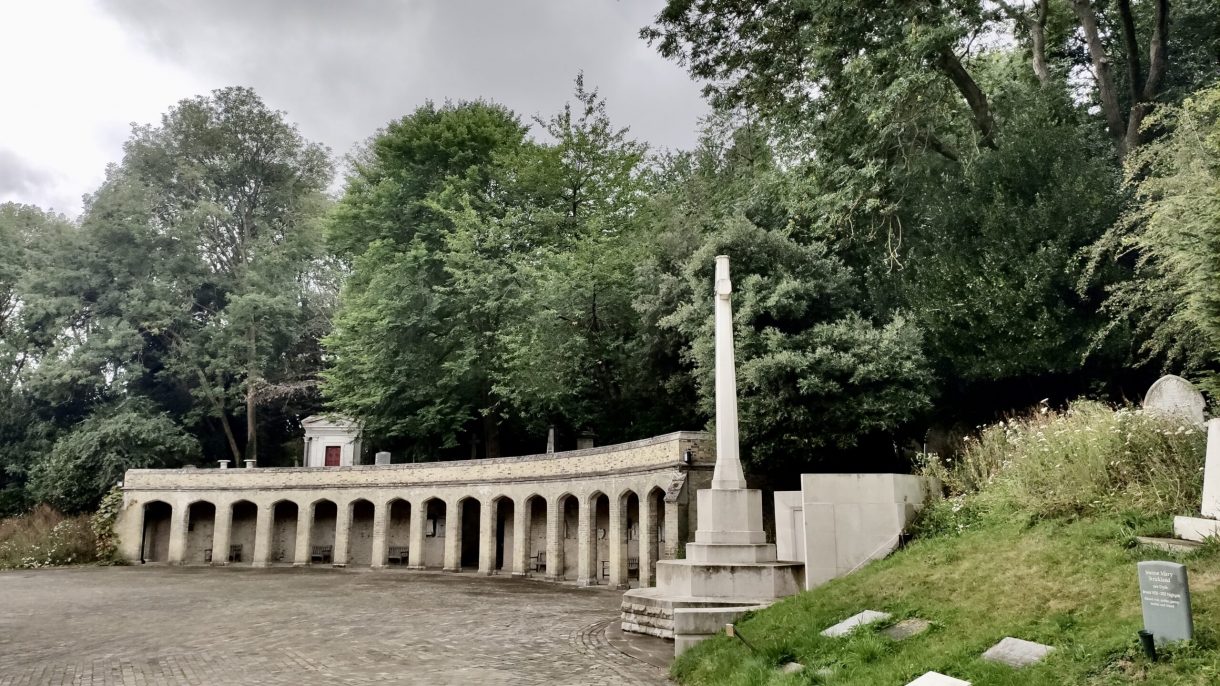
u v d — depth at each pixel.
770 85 24.00
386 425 42.78
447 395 40.38
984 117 25.94
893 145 24.86
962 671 8.26
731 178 38.28
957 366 23.55
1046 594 9.49
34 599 25.14
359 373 42.31
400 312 39.50
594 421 38.84
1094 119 28.44
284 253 57.97
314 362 59.44
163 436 49.94
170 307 53.94
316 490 42.31
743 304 25.78
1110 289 18.72
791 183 29.31
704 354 26.47
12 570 40.12
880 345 23.09
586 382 36.19
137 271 56.12
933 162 26.67
